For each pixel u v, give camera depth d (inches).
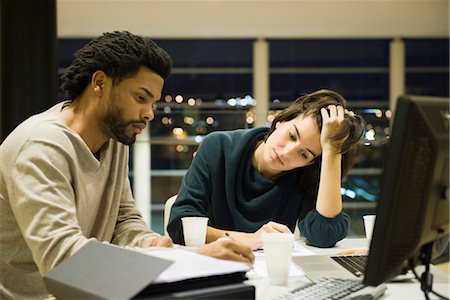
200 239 65.9
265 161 73.5
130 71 55.3
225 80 306.5
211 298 39.3
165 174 115.3
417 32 300.5
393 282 52.7
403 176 37.0
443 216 43.0
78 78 57.6
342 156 75.9
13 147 54.1
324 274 55.7
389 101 311.1
